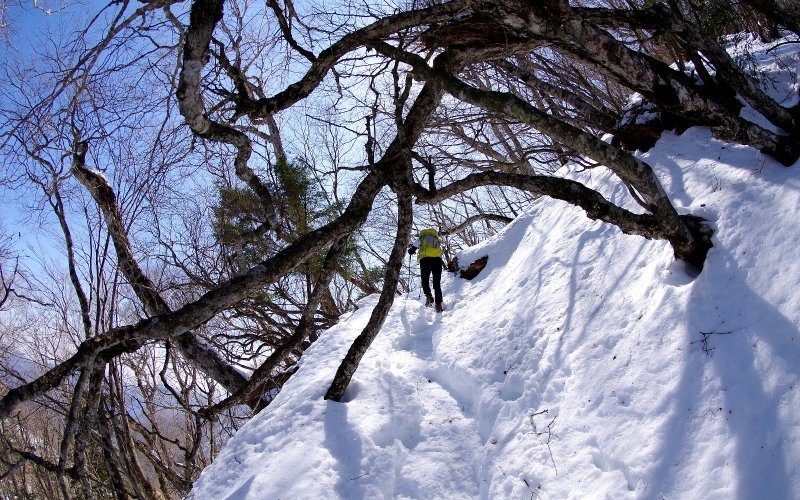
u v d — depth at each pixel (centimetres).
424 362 706
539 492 450
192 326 525
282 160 1076
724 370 418
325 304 1228
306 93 544
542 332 613
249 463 584
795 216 465
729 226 505
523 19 466
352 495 505
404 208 586
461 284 895
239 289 532
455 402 618
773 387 381
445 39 585
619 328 532
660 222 488
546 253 744
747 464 359
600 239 670
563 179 508
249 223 1026
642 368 476
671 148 691
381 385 645
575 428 481
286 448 575
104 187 740
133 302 997
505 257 877
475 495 497
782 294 424
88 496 636
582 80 914
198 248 1078
